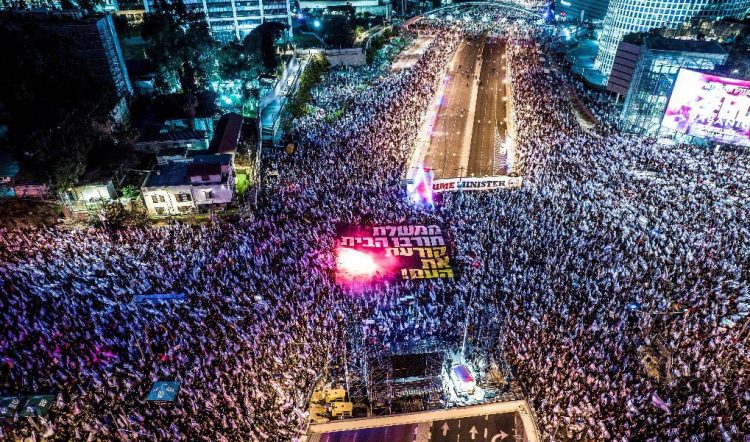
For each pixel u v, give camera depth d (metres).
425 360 44.28
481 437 38.16
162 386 39.75
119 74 88.94
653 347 43.44
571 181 72.31
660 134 92.88
